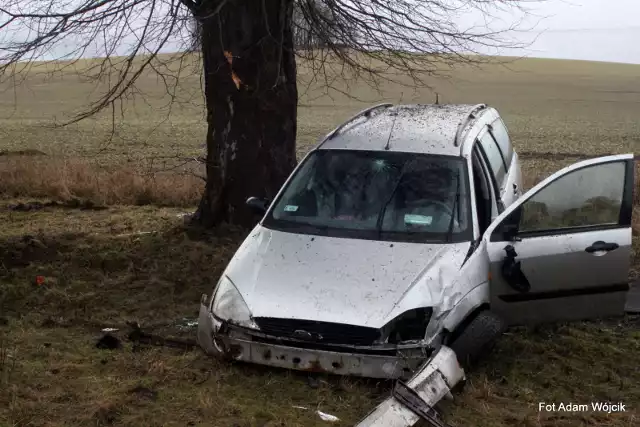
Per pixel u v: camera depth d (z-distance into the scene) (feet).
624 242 18.44
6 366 17.62
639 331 21.15
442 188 19.84
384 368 15.99
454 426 14.99
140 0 24.95
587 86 271.28
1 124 128.57
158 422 15.01
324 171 21.02
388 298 16.52
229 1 27.53
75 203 39.52
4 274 25.66
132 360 18.39
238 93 29.30
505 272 18.42
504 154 25.99
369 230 19.07
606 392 17.06
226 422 15.07
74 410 15.53
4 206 38.86
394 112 24.84
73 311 22.67
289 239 19.04
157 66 26.48
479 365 18.02
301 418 15.33
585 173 18.67
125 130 120.16
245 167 29.81
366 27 27.96
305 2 28.32
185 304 23.50
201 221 30.94
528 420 15.28
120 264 26.96
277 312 16.53
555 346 19.65
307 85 32.19
